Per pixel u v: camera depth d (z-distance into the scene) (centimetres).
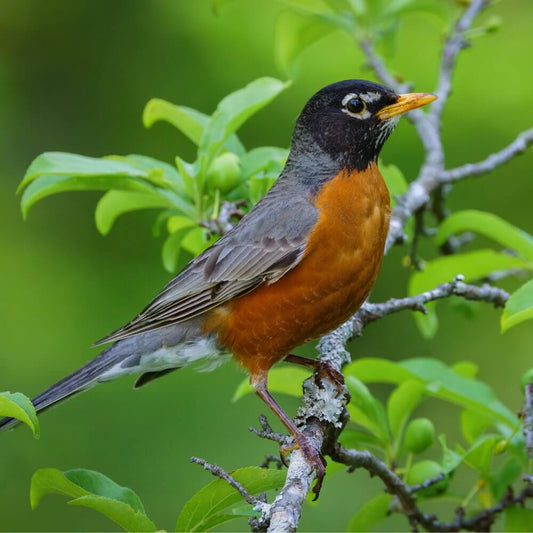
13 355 1363
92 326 1399
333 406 712
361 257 755
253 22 1566
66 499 1255
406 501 758
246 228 783
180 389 1314
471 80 1522
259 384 779
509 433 805
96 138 1576
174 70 1582
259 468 582
